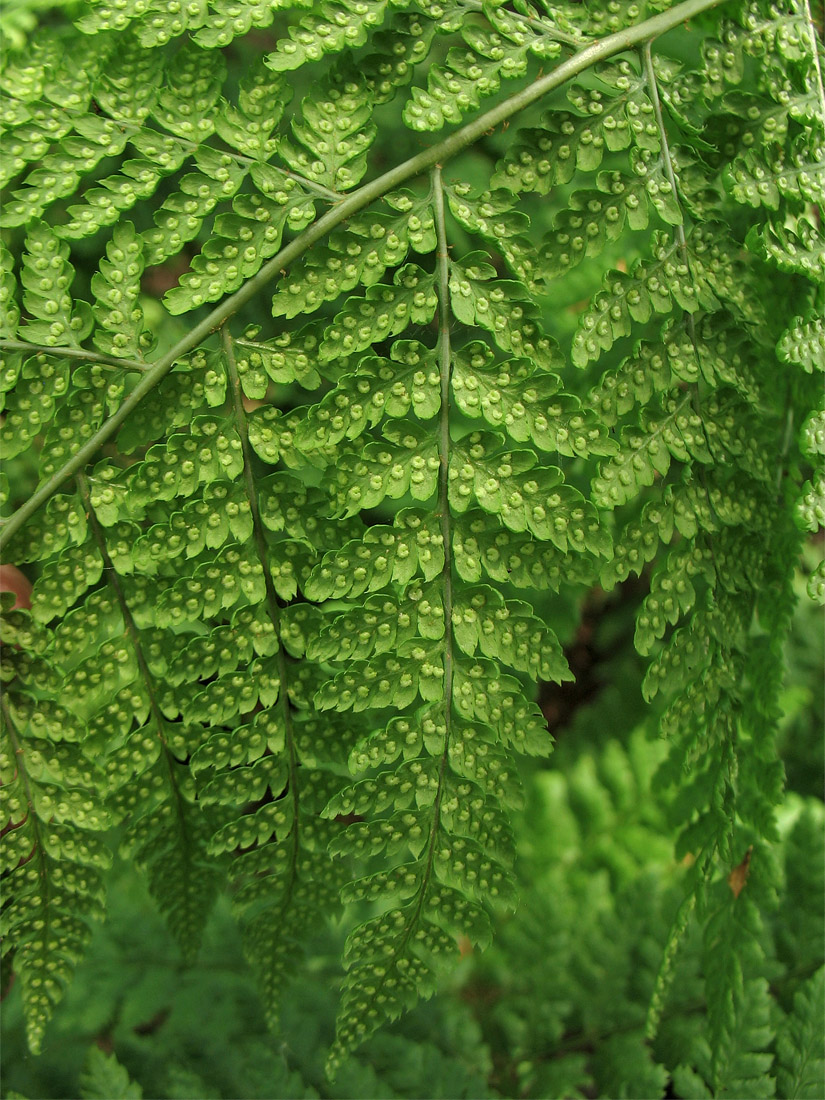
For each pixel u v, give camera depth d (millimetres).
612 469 194
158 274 323
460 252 305
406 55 194
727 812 207
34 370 194
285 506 196
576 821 300
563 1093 244
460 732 194
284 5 194
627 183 196
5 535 194
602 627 361
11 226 193
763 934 243
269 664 197
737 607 204
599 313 194
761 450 201
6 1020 244
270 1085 236
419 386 193
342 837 193
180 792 203
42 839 199
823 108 201
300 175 193
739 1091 227
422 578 199
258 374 194
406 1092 242
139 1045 242
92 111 200
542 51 195
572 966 260
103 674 197
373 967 198
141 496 193
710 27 209
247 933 206
